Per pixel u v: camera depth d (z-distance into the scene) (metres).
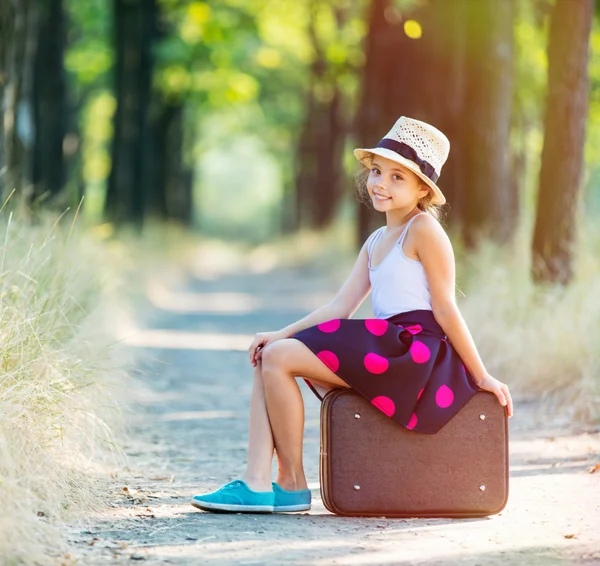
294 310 19.70
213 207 89.31
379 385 4.70
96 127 34.94
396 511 4.77
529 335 9.41
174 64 26.77
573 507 5.03
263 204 89.88
